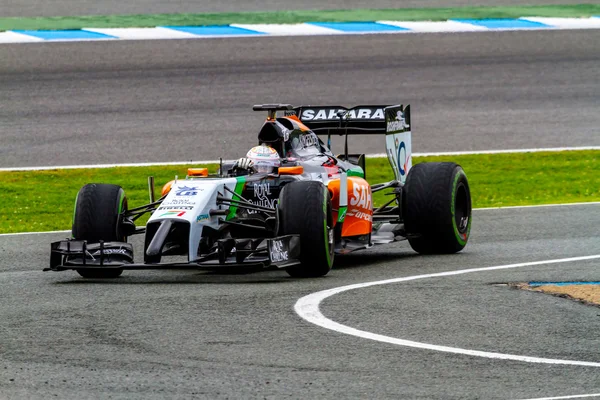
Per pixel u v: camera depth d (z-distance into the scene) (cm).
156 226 3269
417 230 3875
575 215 4856
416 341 2442
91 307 2892
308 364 2247
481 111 7769
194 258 3231
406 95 8031
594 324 2606
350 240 3762
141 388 2083
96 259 3309
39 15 10681
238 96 7994
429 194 3850
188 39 9688
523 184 6025
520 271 3406
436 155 6719
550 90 8312
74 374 2189
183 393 2047
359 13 10938
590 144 7012
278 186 3650
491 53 9294
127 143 6969
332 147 7244
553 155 6744
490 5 11388
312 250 3291
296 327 2592
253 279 3362
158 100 7950
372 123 4231
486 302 2884
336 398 2006
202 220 3297
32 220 5141
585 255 3722
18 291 3200
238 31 10019
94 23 10319
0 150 6850
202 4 11400
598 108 7881
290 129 3856
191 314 2764
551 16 10744
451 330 2552
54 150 6838
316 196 3325
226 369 2214
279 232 3322
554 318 2675
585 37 9838
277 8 11200
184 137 7069
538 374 2159
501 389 2055
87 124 7419
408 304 2866
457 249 3906
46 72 8644
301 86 8181
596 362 2250
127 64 8881
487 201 5522
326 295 3008
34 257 3991
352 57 9100
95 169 6381
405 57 9112
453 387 2070
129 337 2511
